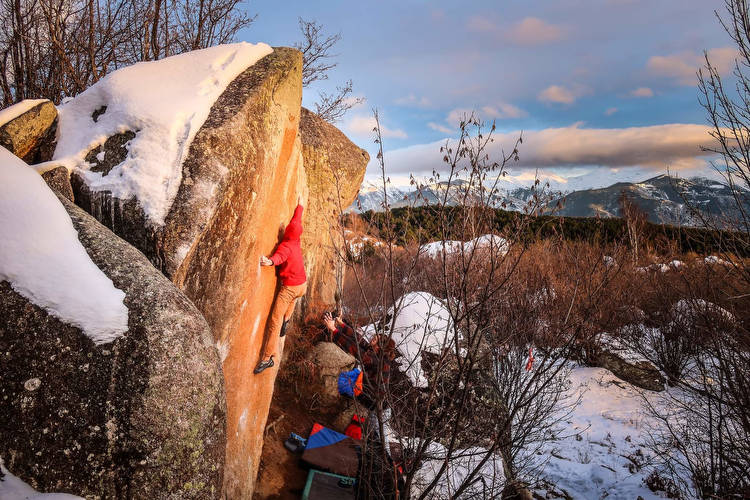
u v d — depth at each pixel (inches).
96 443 62.7
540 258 269.1
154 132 101.7
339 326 168.1
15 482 59.4
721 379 154.9
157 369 66.6
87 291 69.0
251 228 120.3
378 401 111.3
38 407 62.6
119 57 228.2
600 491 194.7
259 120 122.0
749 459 150.5
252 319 128.4
